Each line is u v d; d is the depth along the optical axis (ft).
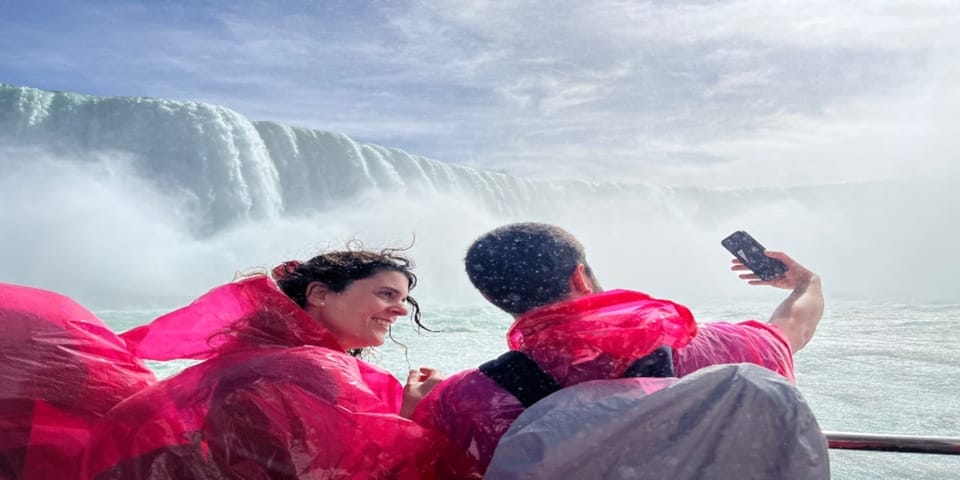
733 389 4.26
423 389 5.78
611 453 4.23
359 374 5.32
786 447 4.20
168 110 89.71
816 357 18.57
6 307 5.44
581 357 4.81
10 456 5.21
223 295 5.61
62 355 5.40
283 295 5.62
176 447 4.98
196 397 5.05
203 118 89.86
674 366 5.24
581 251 5.21
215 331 5.68
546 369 4.88
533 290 5.05
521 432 4.32
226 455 4.94
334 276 5.99
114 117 88.94
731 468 4.22
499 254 5.10
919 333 24.49
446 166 104.78
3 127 84.74
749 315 47.11
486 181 107.04
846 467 9.34
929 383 15.07
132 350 5.81
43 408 5.31
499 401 4.88
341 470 4.94
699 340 5.45
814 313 6.40
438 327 31.01
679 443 4.22
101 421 5.13
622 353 4.72
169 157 87.97
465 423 4.96
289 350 5.24
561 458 4.20
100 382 5.47
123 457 5.01
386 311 6.05
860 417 12.15
